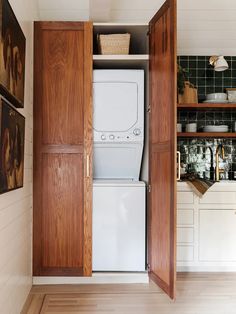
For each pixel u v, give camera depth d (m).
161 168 2.71
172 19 2.49
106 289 2.82
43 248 2.91
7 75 1.71
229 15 3.45
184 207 3.37
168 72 2.56
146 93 3.16
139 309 2.43
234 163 3.92
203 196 3.37
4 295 1.85
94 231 2.95
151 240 2.92
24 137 2.33
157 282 2.76
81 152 2.93
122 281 2.96
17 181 2.02
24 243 2.49
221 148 3.92
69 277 2.94
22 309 2.39
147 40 3.13
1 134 1.58
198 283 3.02
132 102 3.06
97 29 3.10
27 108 2.66
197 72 3.94
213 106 3.67
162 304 2.52
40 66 2.93
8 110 1.73
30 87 2.81
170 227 2.52
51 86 2.93
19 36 2.04
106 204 2.96
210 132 3.74
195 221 3.37
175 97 2.46
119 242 2.96
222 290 2.84
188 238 3.36
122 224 2.97
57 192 2.92
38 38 2.93
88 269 2.91
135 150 3.12
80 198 2.93
